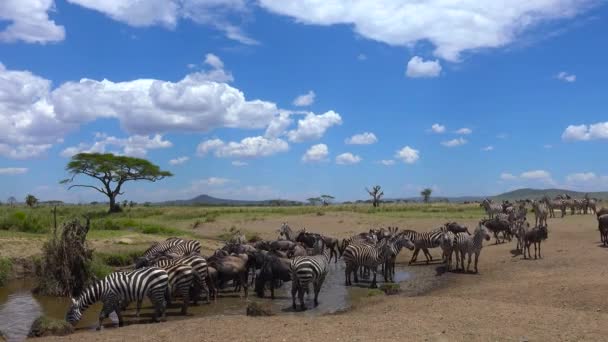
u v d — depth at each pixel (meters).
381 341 8.83
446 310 11.34
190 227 42.91
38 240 22.59
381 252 17.41
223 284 17.16
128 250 22.73
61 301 15.70
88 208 62.16
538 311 11.00
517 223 22.88
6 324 12.86
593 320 10.12
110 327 12.39
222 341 9.23
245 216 49.16
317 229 37.72
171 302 15.23
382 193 66.88
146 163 58.94
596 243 23.28
